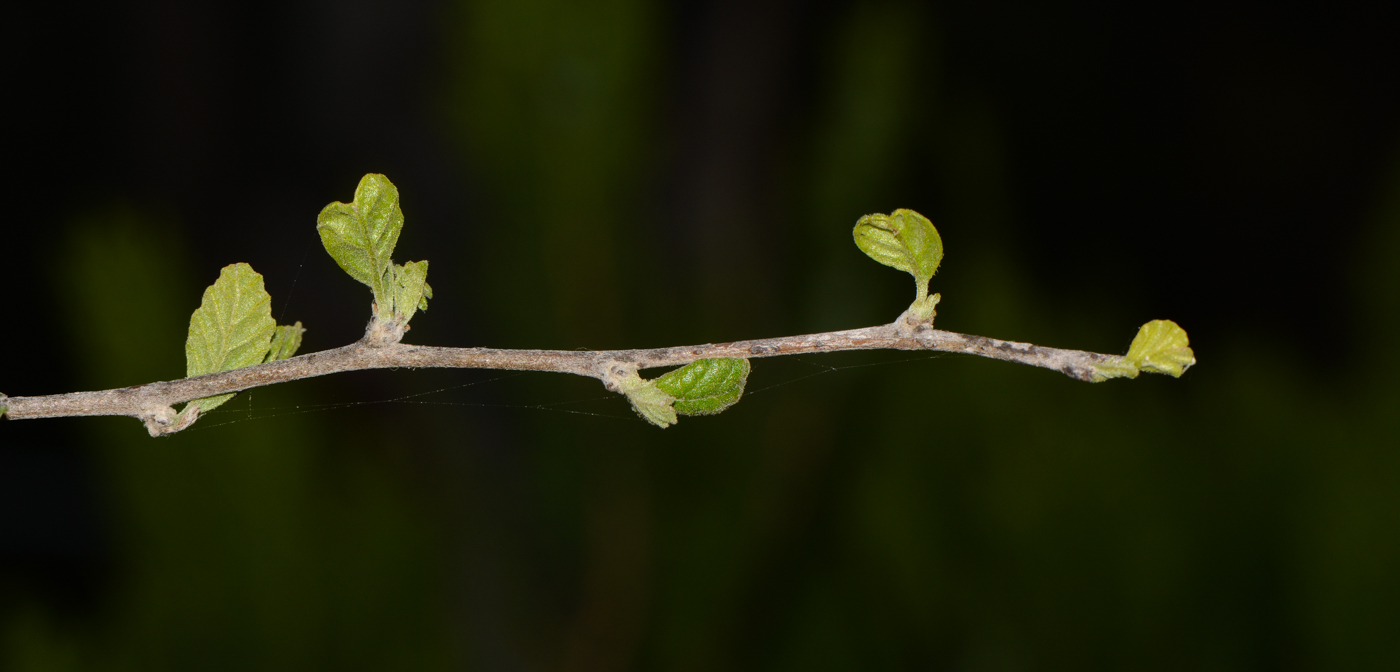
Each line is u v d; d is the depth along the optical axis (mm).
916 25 667
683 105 695
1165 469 676
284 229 861
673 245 678
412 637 697
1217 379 725
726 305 672
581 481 669
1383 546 653
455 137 635
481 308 649
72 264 676
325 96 780
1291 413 698
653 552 676
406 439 707
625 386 425
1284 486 678
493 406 680
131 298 666
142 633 687
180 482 674
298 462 687
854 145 662
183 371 676
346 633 688
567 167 612
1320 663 656
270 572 680
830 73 696
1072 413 678
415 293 427
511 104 608
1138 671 661
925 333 423
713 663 679
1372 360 722
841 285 672
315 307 825
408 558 694
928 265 424
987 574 671
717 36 707
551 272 629
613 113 613
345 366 426
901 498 680
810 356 673
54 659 677
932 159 737
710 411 425
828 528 691
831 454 682
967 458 673
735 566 675
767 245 687
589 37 603
